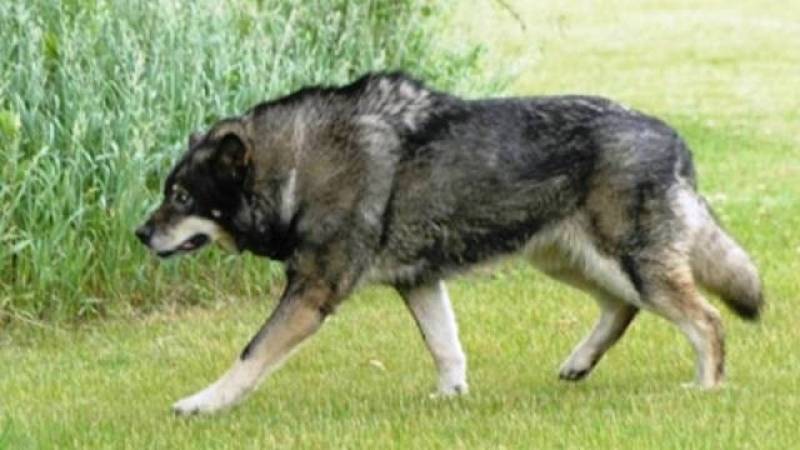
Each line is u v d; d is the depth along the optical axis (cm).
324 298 1458
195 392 1591
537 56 4012
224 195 1470
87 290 1995
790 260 2195
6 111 1941
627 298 1473
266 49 2241
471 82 2519
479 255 1473
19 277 1933
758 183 2870
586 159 1452
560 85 4316
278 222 1463
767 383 1495
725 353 1498
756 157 3166
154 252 1488
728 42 5088
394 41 2459
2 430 1412
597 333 1561
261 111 1477
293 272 1469
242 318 1970
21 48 2038
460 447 1280
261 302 2066
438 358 1520
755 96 4072
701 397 1424
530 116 1458
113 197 1995
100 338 1889
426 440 1308
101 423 1441
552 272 1532
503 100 1473
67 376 1694
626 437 1294
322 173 1448
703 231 1480
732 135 3475
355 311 1969
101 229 1995
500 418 1377
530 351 1716
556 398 1468
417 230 1454
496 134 1449
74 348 1850
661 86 4288
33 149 1997
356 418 1412
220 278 2083
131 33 2111
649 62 4728
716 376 1478
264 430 1374
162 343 1850
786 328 1764
